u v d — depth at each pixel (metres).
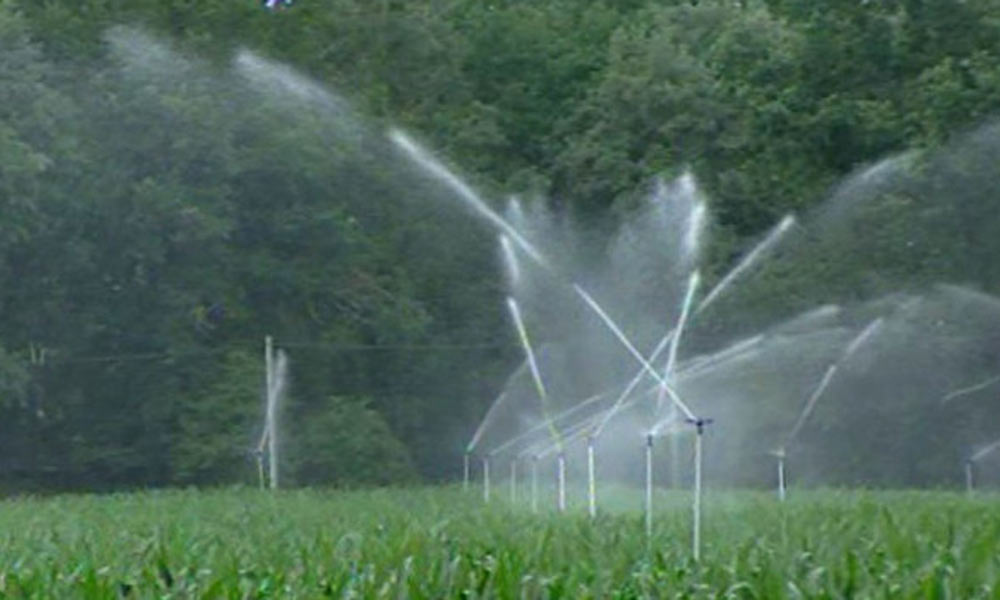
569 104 107.44
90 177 88.88
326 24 101.19
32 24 90.81
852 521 42.94
